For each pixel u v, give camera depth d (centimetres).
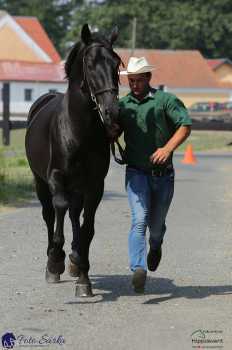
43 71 10888
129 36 12988
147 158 1243
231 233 1842
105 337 1054
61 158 1252
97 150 1238
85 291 1256
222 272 1448
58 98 1412
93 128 1223
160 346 1021
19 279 1369
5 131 4684
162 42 13312
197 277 1409
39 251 1599
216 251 1631
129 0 13188
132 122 1241
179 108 1230
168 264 1506
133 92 1249
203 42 13475
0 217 2020
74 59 1236
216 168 3634
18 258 1532
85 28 1198
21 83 10681
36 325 1104
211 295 1283
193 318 1148
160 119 1235
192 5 13362
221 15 13288
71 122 1232
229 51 13775
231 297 1271
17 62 10850
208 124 5347
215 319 1145
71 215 1377
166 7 13200
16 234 1780
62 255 1318
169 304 1223
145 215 1239
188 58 12381
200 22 13175
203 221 2012
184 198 2470
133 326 1105
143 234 1238
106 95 1160
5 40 10888
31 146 1420
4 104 4675
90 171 1245
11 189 2475
